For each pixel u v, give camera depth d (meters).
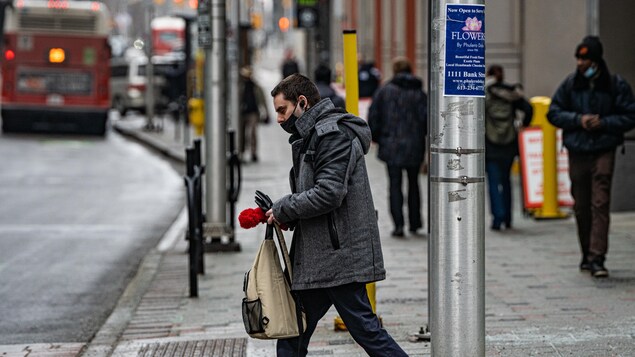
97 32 84.69
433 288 14.01
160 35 136.88
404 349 19.08
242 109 60.59
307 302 14.79
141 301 25.16
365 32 99.25
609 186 25.66
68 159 68.31
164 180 57.56
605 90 25.34
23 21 84.12
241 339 20.61
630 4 36.41
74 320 24.20
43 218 42.34
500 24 50.34
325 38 81.12
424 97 33.78
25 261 32.38
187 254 32.59
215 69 32.91
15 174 59.28
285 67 96.62
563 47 46.88
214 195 32.69
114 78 114.25
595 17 36.62
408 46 68.00
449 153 13.73
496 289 24.62
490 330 20.33
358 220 14.34
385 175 53.03
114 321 23.08
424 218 38.44
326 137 14.15
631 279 25.58
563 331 20.17
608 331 20.11
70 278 29.58
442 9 13.68
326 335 20.44
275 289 14.57
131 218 42.59
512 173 49.41
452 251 13.78
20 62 84.31
